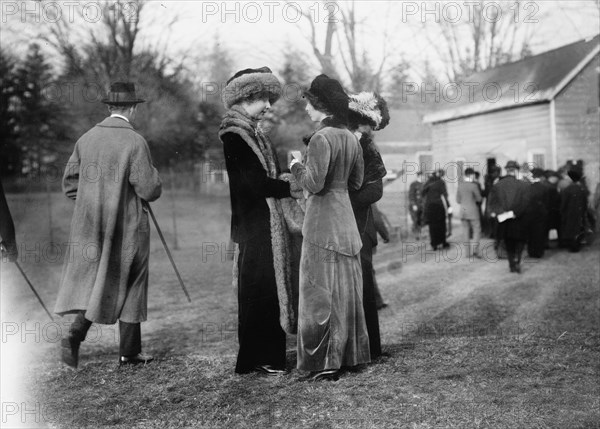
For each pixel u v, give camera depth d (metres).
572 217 11.32
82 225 4.23
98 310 4.13
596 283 7.54
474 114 17.03
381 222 6.11
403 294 7.66
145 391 3.76
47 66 22.30
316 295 3.76
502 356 4.25
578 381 3.68
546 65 16.22
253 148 3.96
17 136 23.98
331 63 14.52
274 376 3.95
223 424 3.18
